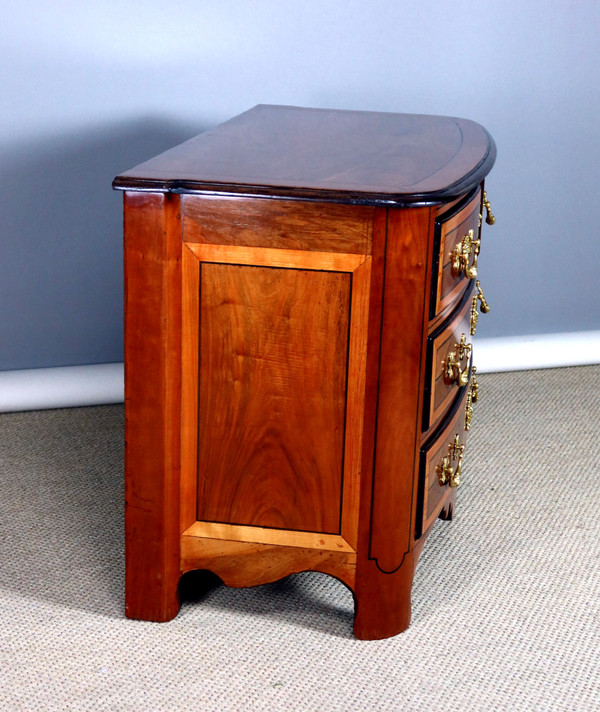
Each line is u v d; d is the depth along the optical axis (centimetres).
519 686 146
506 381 265
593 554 183
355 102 246
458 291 161
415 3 243
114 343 245
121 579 170
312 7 236
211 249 144
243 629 158
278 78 239
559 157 265
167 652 151
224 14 230
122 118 230
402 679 146
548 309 278
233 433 151
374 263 140
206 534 156
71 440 222
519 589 171
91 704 138
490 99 256
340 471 150
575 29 255
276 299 144
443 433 163
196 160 153
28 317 237
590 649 155
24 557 175
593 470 216
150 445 151
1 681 142
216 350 148
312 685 144
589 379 268
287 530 154
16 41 218
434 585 172
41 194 229
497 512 197
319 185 138
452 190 141
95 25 221
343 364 146
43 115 224
